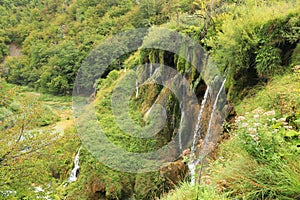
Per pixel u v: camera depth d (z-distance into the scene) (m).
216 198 2.34
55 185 6.98
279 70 4.38
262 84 4.52
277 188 2.20
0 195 6.23
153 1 17.70
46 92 27.56
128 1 27.62
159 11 16.38
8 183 6.35
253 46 4.69
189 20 7.46
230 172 2.59
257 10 4.93
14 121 7.27
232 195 2.46
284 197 2.16
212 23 6.34
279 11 4.61
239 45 4.69
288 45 4.54
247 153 2.54
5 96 7.99
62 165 8.57
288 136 2.61
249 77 4.81
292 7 4.61
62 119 14.14
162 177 5.60
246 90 4.71
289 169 2.19
